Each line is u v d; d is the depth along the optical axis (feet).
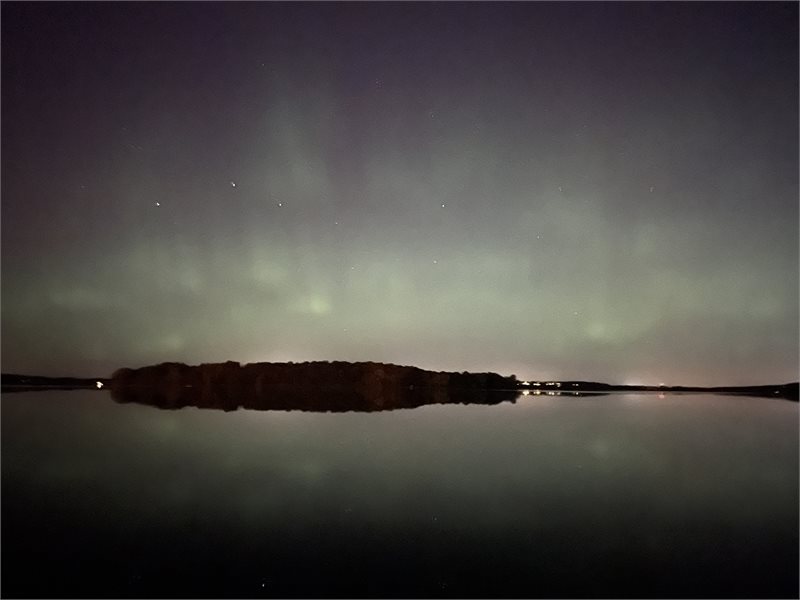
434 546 21.75
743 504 27.45
